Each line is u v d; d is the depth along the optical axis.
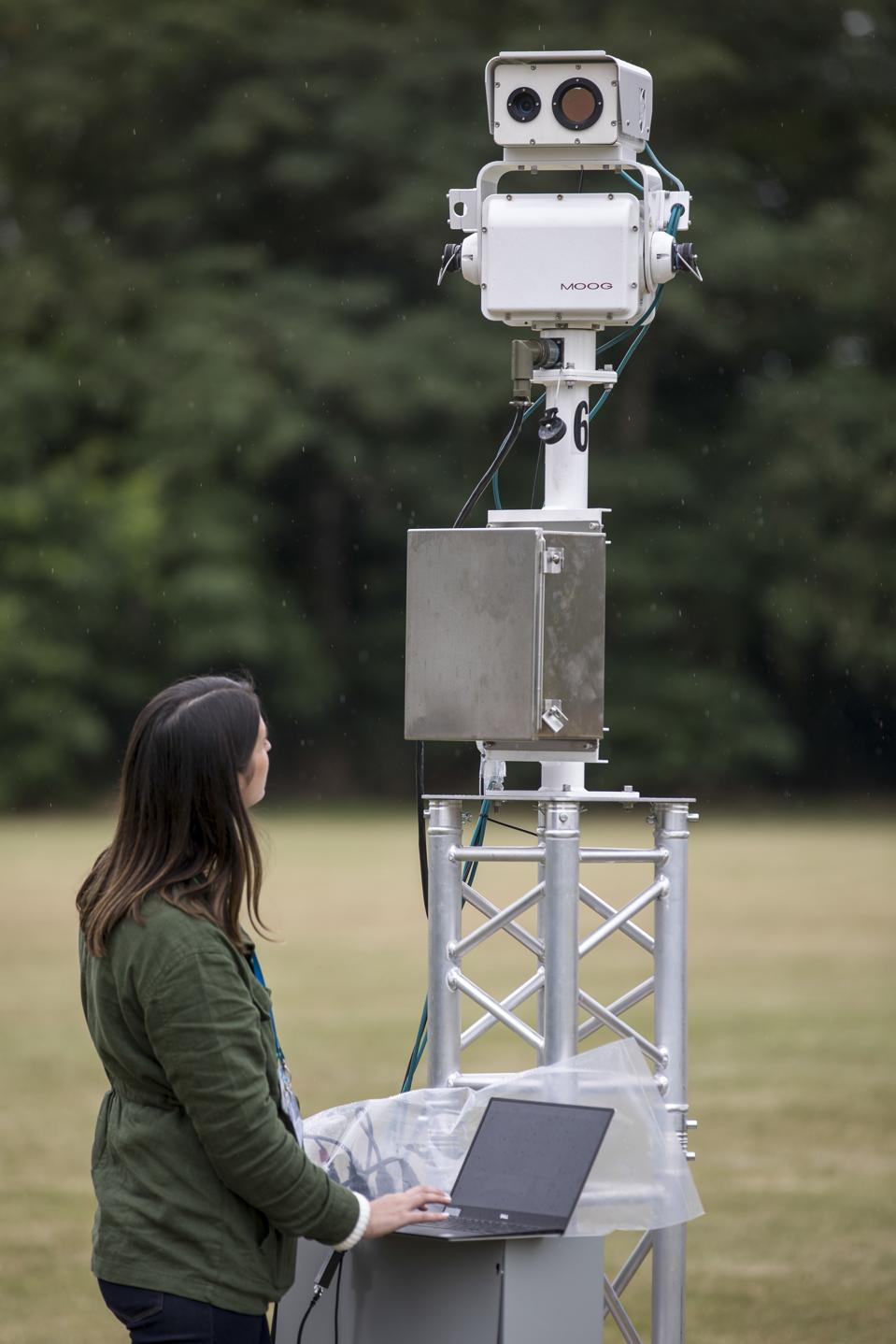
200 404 62.84
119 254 66.50
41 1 66.56
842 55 69.62
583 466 7.39
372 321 65.12
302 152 65.69
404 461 64.38
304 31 66.62
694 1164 14.24
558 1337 5.85
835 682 68.94
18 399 63.84
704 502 67.19
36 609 62.97
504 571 6.74
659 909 6.96
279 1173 5.34
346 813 60.34
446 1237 5.62
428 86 65.75
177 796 5.57
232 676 6.00
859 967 25.42
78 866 40.72
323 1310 6.21
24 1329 9.98
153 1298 5.39
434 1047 7.00
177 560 64.44
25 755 62.78
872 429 66.06
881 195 66.31
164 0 66.25
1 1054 18.77
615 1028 6.91
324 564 67.44
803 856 44.12
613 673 66.94
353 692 67.88
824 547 66.12
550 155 7.36
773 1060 18.70
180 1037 5.33
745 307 67.06
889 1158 14.45
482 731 6.77
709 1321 10.11
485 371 63.25
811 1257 11.55
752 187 68.81
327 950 26.80
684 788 67.94
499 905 30.38
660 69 65.12
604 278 7.18
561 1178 5.88
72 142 67.50
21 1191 13.20
